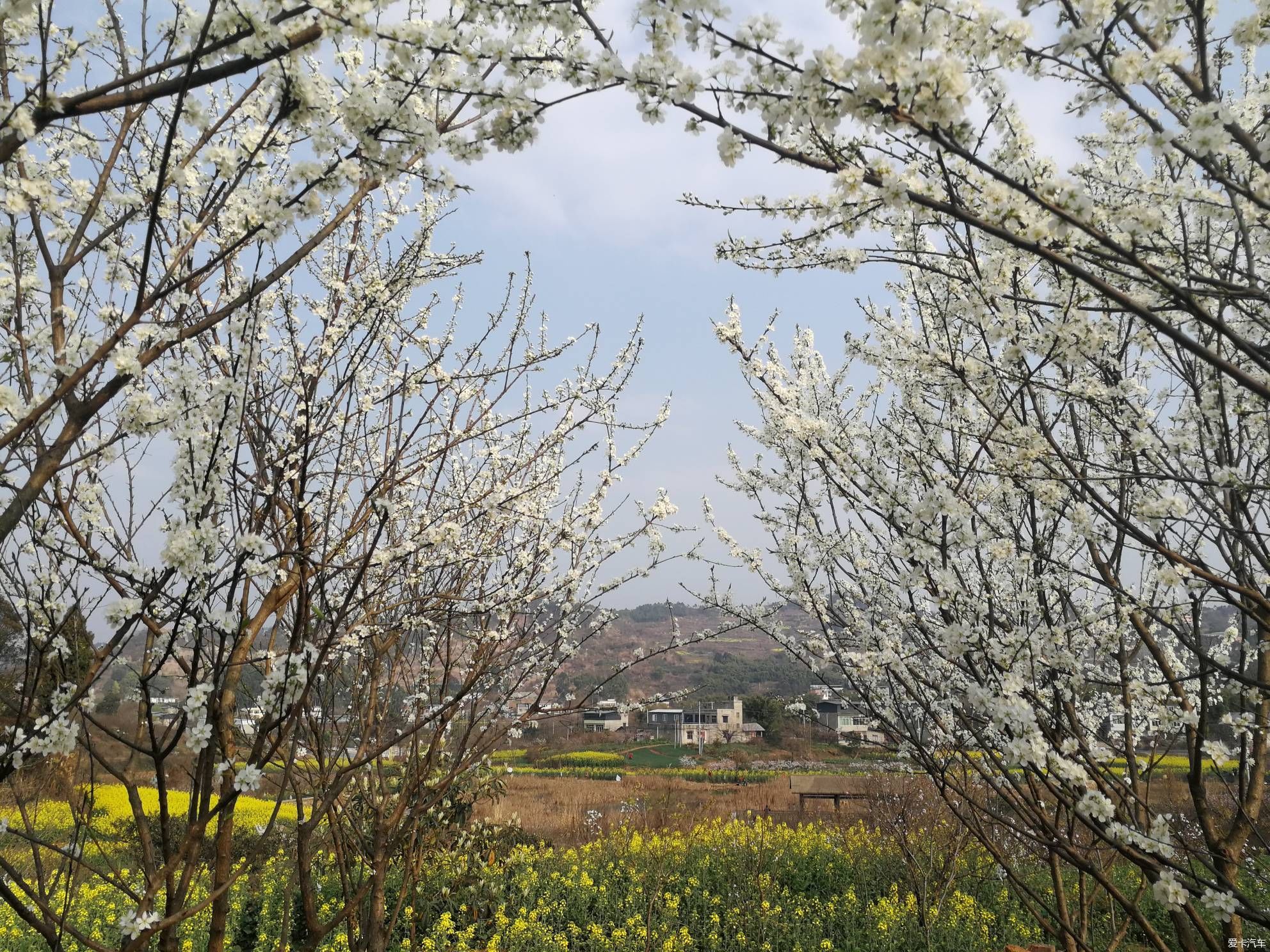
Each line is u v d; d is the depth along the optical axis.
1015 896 8.06
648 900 8.29
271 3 1.69
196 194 2.68
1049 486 2.63
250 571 2.16
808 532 3.57
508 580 3.78
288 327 3.26
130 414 2.04
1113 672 3.91
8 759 1.96
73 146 2.69
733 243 2.92
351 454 3.39
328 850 5.40
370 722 3.92
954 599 2.70
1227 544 2.89
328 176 2.05
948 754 4.10
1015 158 2.27
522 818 13.51
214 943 2.75
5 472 2.06
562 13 1.98
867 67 1.67
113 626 2.02
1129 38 2.40
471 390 3.83
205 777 2.37
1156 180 2.81
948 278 3.18
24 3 1.58
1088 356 2.46
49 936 2.14
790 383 3.96
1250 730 2.92
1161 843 2.12
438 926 6.74
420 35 1.91
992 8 1.84
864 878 8.98
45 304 2.50
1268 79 2.41
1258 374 2.67
